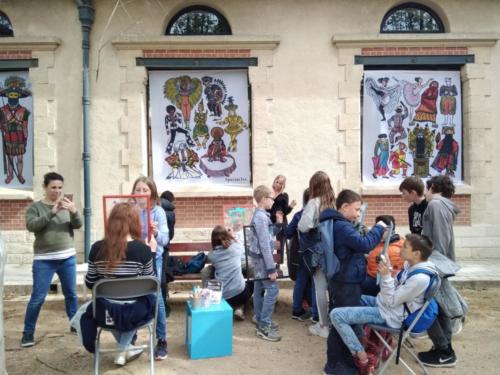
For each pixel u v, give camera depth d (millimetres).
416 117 8227
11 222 7930
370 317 3664
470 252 8094
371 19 8039
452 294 4020
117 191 7910
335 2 8016
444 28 8273
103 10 7883
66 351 4492
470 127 8070
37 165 7871
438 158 8258
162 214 4543
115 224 3580
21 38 7730
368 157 8227
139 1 7922
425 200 4820
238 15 8008
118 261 3518
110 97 7902
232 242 5457
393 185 8125
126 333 3844
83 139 7789
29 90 8031
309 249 4773
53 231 4621
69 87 7902
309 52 8023
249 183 8203
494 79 8086
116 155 7910
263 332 4816
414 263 3674
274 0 7992
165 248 5141
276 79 8000
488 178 8102
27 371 4035
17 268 7617
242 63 7965
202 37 7793
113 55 7891
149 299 3623
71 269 4758
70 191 7883
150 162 8133
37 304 4566
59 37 7879
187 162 8172
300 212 5332
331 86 8031
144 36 7781
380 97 8195
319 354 4418
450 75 8219
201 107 8141
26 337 4582
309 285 5527
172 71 8094
